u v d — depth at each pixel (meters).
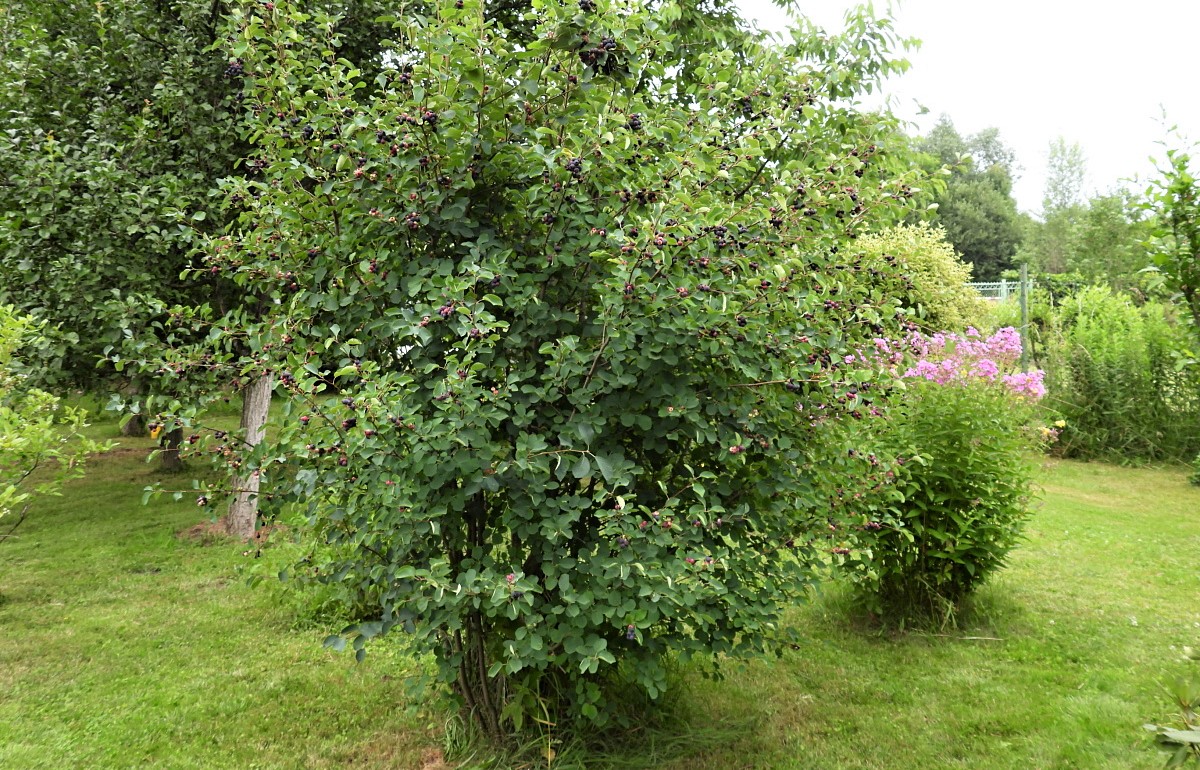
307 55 3.60
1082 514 8.09
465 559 2.99
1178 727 2.47
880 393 3.31
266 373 3.23
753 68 3.85
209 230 6.68
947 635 4.87
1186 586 5.77
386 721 3.83
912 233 13.56
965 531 4.69
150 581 6.14
